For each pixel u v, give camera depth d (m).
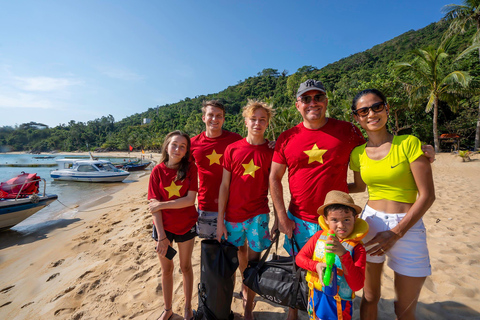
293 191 2.44
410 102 21.62
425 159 1.84
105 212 9.56
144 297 3.27
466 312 2.52
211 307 2.40
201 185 3.24
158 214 2.62
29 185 8.27
